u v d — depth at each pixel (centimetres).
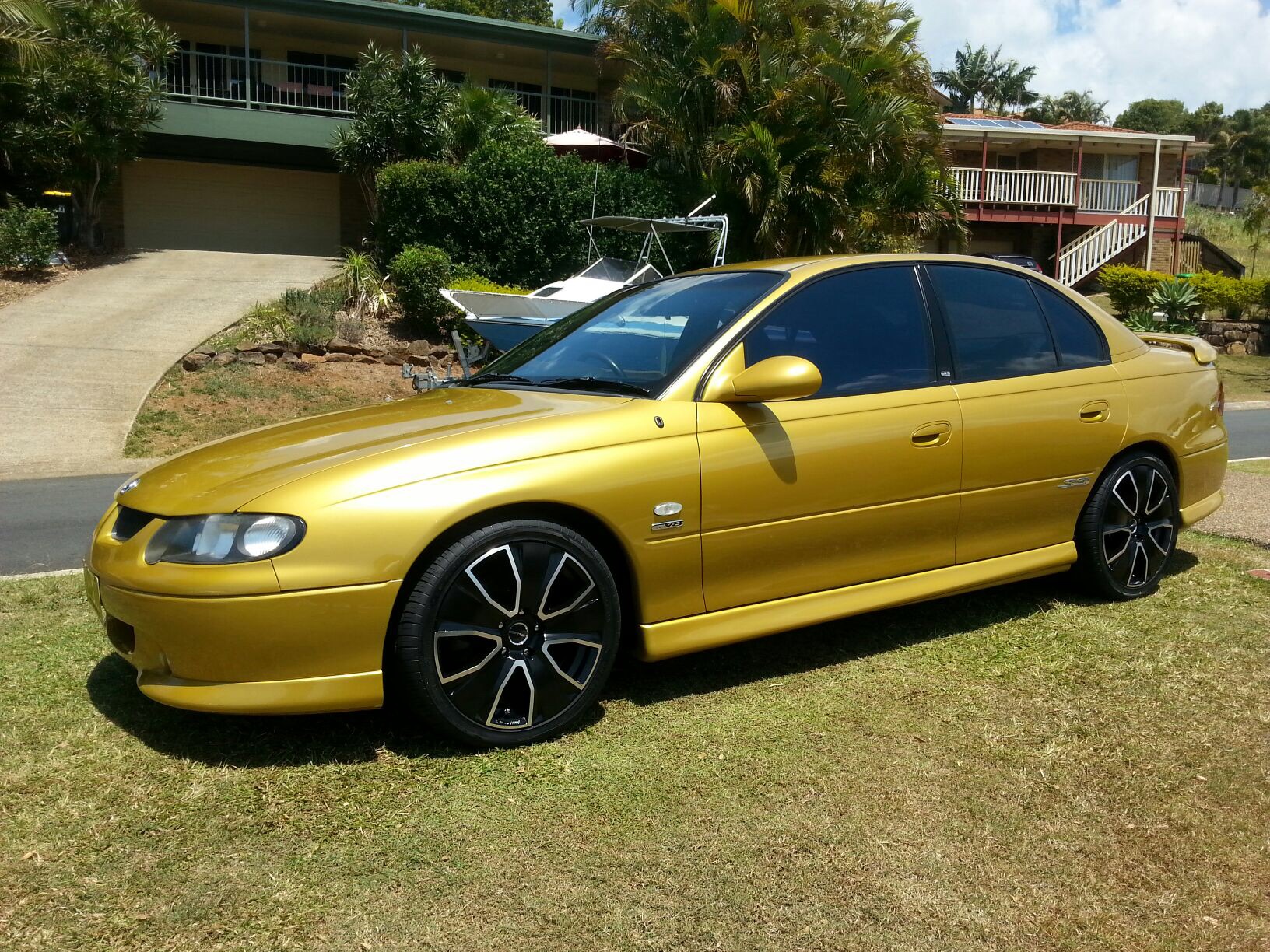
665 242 1928
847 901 223
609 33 2203
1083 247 3161
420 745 298
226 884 227
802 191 1861
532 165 1852
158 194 2339
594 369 363
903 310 384
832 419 349
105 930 210
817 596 354
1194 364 475
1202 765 288
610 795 269
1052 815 260
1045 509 408
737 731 309
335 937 209
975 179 3059
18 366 1300
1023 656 372
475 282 1666
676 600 324
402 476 283
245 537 270
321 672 275
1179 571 491
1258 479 764
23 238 1789
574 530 314
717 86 1867
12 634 392
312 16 2233
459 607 287
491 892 225
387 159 2002
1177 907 223
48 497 786
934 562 380
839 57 1875
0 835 245
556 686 303
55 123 1839
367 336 1616
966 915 219
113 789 268
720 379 335
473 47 2483
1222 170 7856
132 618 281
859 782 277
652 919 216
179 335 1468
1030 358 411
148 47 1956
